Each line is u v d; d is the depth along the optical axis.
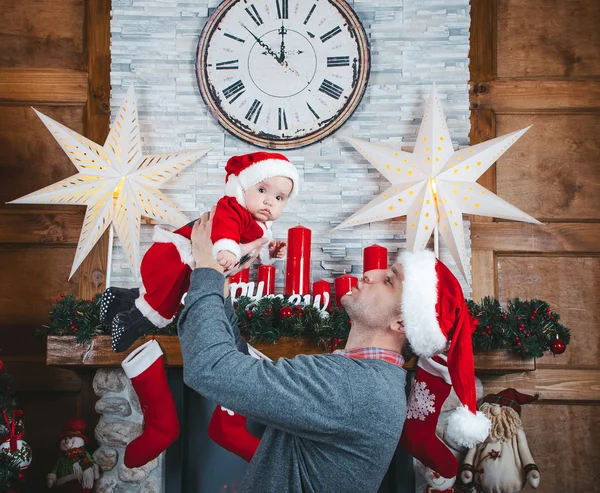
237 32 2.87
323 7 2.88
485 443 2.43
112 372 2.47
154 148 2.83
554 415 2.79
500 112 2.97
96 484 2.45
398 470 2.46
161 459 2.50
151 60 2.88
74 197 2.54
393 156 2.64
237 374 1.27
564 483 2.75
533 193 2.93
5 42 2.97
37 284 2.84
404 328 1.44
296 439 1.35
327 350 2.36
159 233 1.59
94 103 2.94
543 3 3.04
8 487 2.27
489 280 2.85
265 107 2.83
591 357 2.82
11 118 2.94
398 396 1.38
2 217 2.87
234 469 2.57
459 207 2.62
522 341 2.36
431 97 2.62
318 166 2.83
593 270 2.89
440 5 2.92
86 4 3.01
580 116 2.98
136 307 1.59
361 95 2.82
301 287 2.52
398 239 2.77
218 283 1.35
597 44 3.02
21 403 2.77
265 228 1.58
